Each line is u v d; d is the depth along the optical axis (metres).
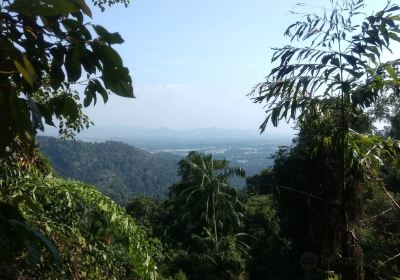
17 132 0.92
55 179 3.71
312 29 4.60
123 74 1.06
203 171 18.52
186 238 19.38
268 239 18.23
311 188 9.52
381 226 8.10
